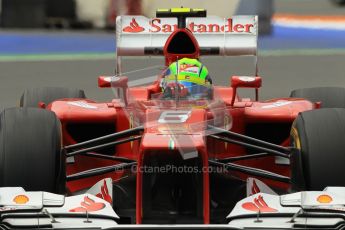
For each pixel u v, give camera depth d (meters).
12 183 24.02
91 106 29.53
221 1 93.50
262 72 67.06
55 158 24.41
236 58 74.75
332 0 147.50
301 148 24.59
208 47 32.50
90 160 28.88
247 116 28.66
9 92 57.16
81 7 98.69
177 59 28.97
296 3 155.25
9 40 86.81
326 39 92.00
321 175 24.17
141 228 21.16
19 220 21.89
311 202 22.12
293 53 79.38
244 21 32.78
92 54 76.62
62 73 65.56
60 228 21.70
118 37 32.53
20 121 24.72
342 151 24.30
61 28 99.38
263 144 25.98
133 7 96.06
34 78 63.19
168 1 94.25
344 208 21.98
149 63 61.00
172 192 23.42
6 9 98.69
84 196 23.70
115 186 26.84
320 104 29.98
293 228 21.73
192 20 32.84
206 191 23.22
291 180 25.03
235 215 22.88
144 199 23.23
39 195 22.36
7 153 24.16
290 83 61.84
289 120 28.50
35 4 98.75
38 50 79.50
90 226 21.84
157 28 32.59
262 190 26.08
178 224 22.77
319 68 69.56
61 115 28.59
